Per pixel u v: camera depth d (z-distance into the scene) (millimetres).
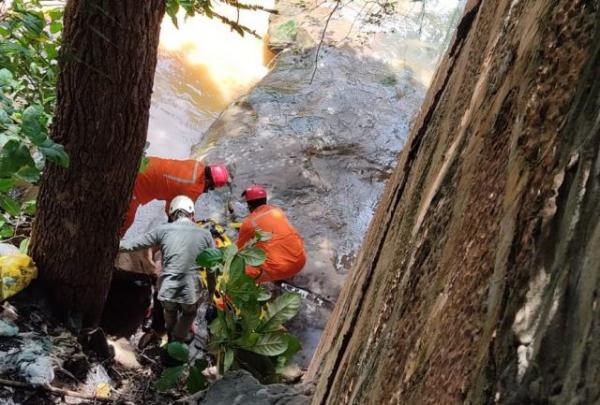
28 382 2705
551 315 588
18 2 2781
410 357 1044
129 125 2797
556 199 661
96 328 3404
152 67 2729
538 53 881
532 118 818
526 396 573
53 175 2908
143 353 3795
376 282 1890
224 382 2393
